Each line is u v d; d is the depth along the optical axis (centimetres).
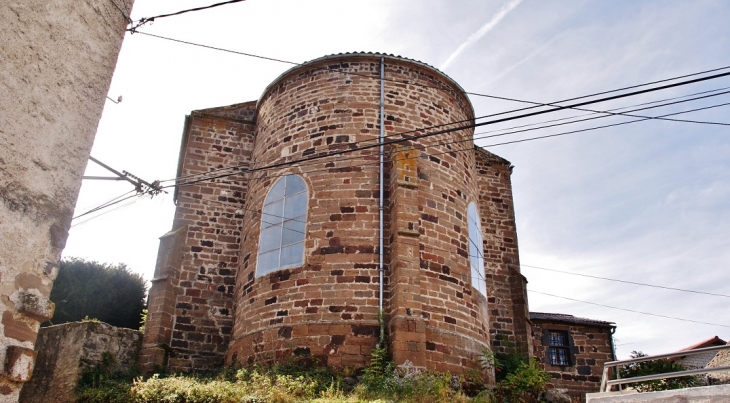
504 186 2378
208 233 2005
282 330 1580
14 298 497
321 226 1675
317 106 1873
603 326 2383
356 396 1299
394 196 1644
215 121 2197
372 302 1563
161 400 1305
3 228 493
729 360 1881
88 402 1423
